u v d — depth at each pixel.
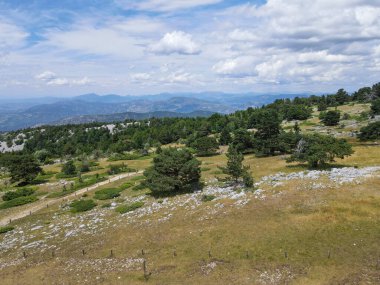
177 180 59.22
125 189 73.69
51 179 98.44
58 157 162.88
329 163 65.12
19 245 47.56
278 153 86.12
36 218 60.69
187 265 32.44
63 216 59.81
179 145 145.00
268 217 39.53
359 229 34.06
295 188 47.28
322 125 132.38
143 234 42.16
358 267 28.39
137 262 34.59
